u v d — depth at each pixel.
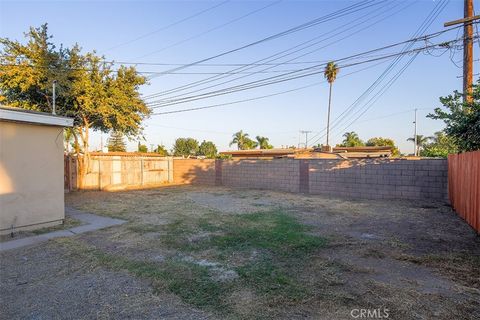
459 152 8.38
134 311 3.14
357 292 3.51
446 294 3.45
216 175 17.70
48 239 6.01
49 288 3.74
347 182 12.62
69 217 8.25
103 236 6.21
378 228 6.78
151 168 18.78
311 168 13.74
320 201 11.14
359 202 10.86
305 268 4.30
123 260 4.69
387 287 3.64
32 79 11.98
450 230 6.56
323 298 3.37
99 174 16.06
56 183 7.35
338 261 4.59
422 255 4.86
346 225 7.09
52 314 3.12
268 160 15.34
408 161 11.26
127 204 10.54
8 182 6.45
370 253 4.98
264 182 15.52
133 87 15.14
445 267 4.32
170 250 5.21
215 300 3.35
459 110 7.50
